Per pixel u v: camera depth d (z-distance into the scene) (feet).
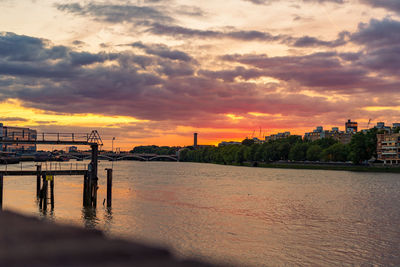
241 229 166.50
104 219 175.63
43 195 195.31
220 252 130.31
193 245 137.80
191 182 410.31
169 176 514.68
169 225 169.58
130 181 413.39
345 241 148.87
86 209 198.08
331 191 326.85
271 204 245.24
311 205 242.99
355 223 184.14
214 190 327.06
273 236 155.22
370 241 149.28
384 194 306.55
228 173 604.49
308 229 169.48
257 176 526.16
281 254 130.52
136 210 204.44
